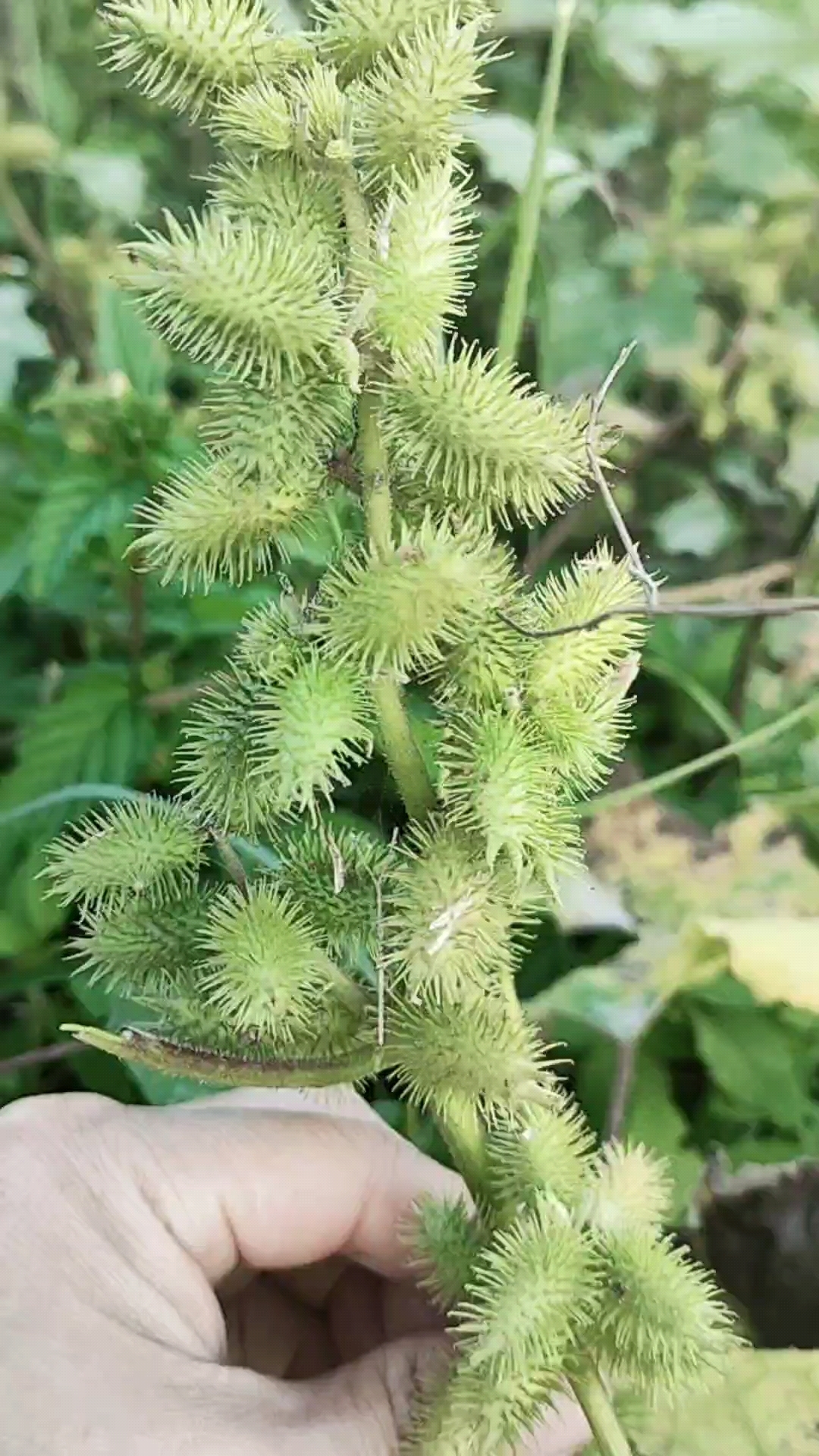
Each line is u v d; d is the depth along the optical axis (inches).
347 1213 8.3
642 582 5.6
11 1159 7.6
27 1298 6.9
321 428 5.2
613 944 11.7
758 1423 8.5
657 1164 7.1
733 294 16.6
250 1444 6.6
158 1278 7.4
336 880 5.6
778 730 11.3
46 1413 6.4
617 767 12.9
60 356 17.0
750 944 10.1
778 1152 10.8
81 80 18.9
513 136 14.3
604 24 16.2
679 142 16.7
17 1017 12.6
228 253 4.8
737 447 15.9
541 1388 6.2
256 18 5.2
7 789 12.0
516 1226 6.3
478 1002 6.0
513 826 5.2
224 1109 8.4
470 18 5.3
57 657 15.0
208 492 5.3
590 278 15.7
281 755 5.0
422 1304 9.2
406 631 5.0
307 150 5.1
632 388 16.8
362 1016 6.2
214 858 7.9
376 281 5.0
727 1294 10.6
